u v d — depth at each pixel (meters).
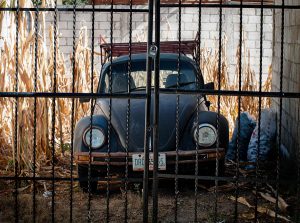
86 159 5.86
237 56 12.08
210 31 15.29
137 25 15.52
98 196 6.07
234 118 10.50
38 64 7.69
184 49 7.93
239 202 5.72
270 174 6.93
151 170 5.77
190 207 5.63
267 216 5.29
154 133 4.23
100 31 15.45
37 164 7.26
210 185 6.44
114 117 6.12
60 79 9.43
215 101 11.11
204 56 12.57
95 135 5.92
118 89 7.03
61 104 9.30
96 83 10.45
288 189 6.20
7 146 7.89
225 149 6.16
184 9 15.31
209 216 5.27
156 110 4.22
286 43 7.36
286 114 7.19
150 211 5.47
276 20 8.59
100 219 5.20
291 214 5.33
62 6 15.48
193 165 5.97
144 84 7.01
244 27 15.12
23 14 7.59
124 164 5.85
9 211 5.28
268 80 11.34
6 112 8.05
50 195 6.02
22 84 7.40
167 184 6.49
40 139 7.60
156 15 4.14
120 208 5.58
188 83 6.89
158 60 4.18
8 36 7.59
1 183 6.37
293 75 6.80
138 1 15.49
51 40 8.40
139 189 6.23
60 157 7.92
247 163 6.89
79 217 5.25
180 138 6.02
